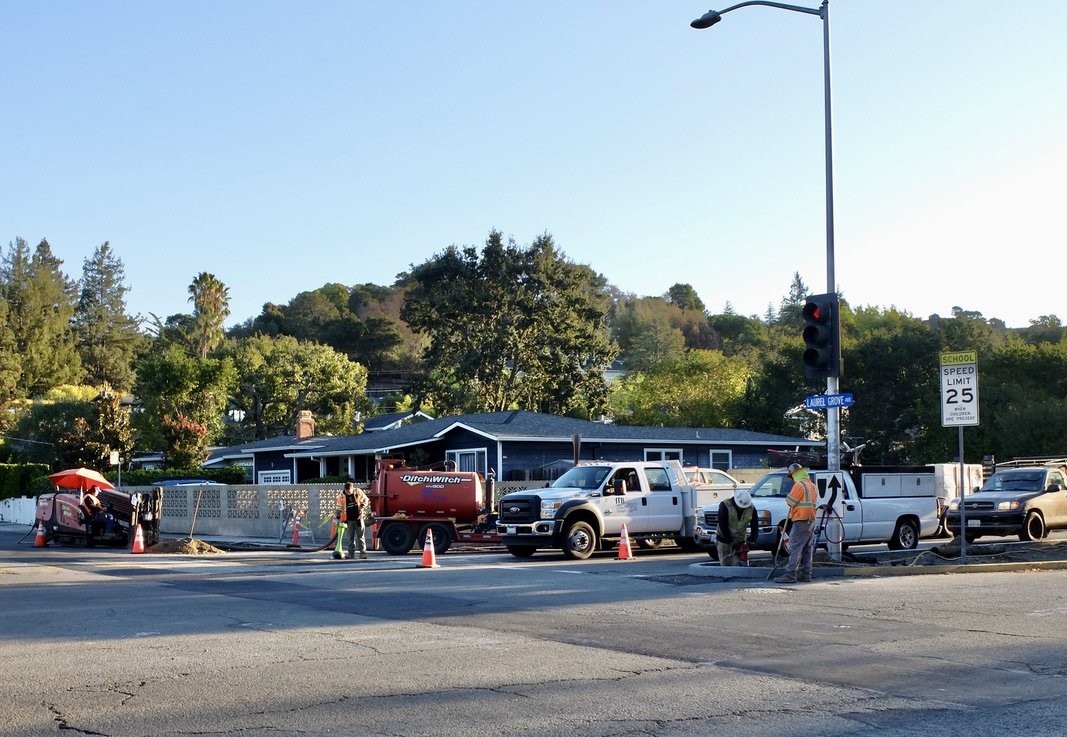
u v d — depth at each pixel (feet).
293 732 24.76
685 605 47.37
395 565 76.69
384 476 91.20
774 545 73.00
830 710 26.86
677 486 84.43
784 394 222.48
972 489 109.70
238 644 37.47
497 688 29.53
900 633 38.75
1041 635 38.06
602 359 248.32
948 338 212.64
